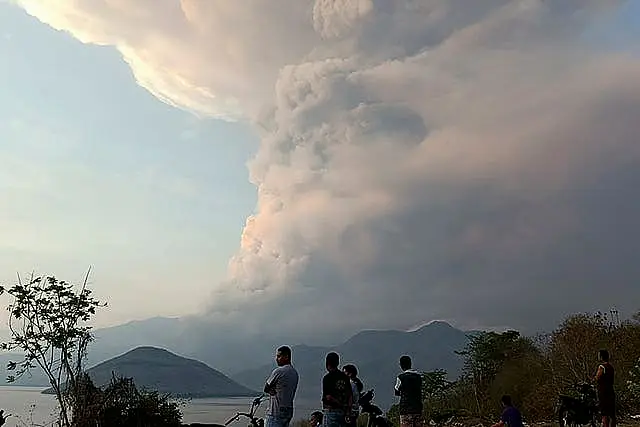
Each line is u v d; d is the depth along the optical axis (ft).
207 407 120.67
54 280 77.25
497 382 136.26
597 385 56.80
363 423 70.44
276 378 43.09
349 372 52.75
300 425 66.08
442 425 121.39
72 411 74.74
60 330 76.28
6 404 83.92
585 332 119.34
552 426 92.73
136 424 75.97
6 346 74.79
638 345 112.98
